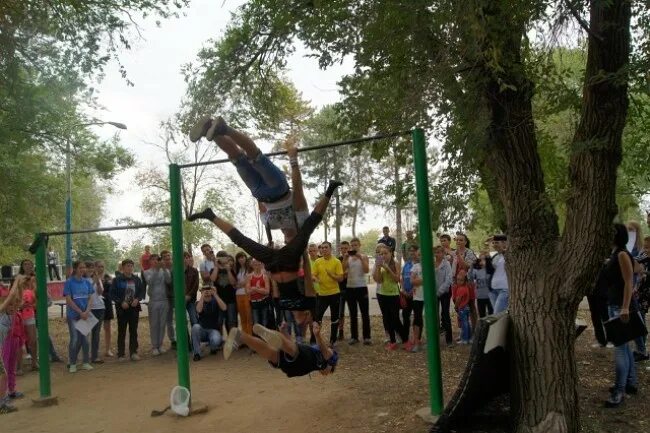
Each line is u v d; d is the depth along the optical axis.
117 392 8.73
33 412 8.02
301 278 5.20
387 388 7.61
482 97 5.91
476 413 6.12
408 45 6.36
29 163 16.31
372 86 7.34
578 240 5.57
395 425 6.23
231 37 8.45
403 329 10.19
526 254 5.84
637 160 7.21
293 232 5.07
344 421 6.52
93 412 7.82
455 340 10.66
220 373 9.38
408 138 8.09
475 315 10.39
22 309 10.13
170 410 7.51
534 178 6.01
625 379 6.37
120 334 11.17
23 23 11.38
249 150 4.79
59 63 12.25
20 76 12.50
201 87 8.53
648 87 4.93
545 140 7.54
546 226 5.91
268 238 5.16
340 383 8.04
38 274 8.46
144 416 7.46
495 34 5.37
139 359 10.98
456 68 5.78
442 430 5.75
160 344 11.29
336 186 4.91
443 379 7.96
